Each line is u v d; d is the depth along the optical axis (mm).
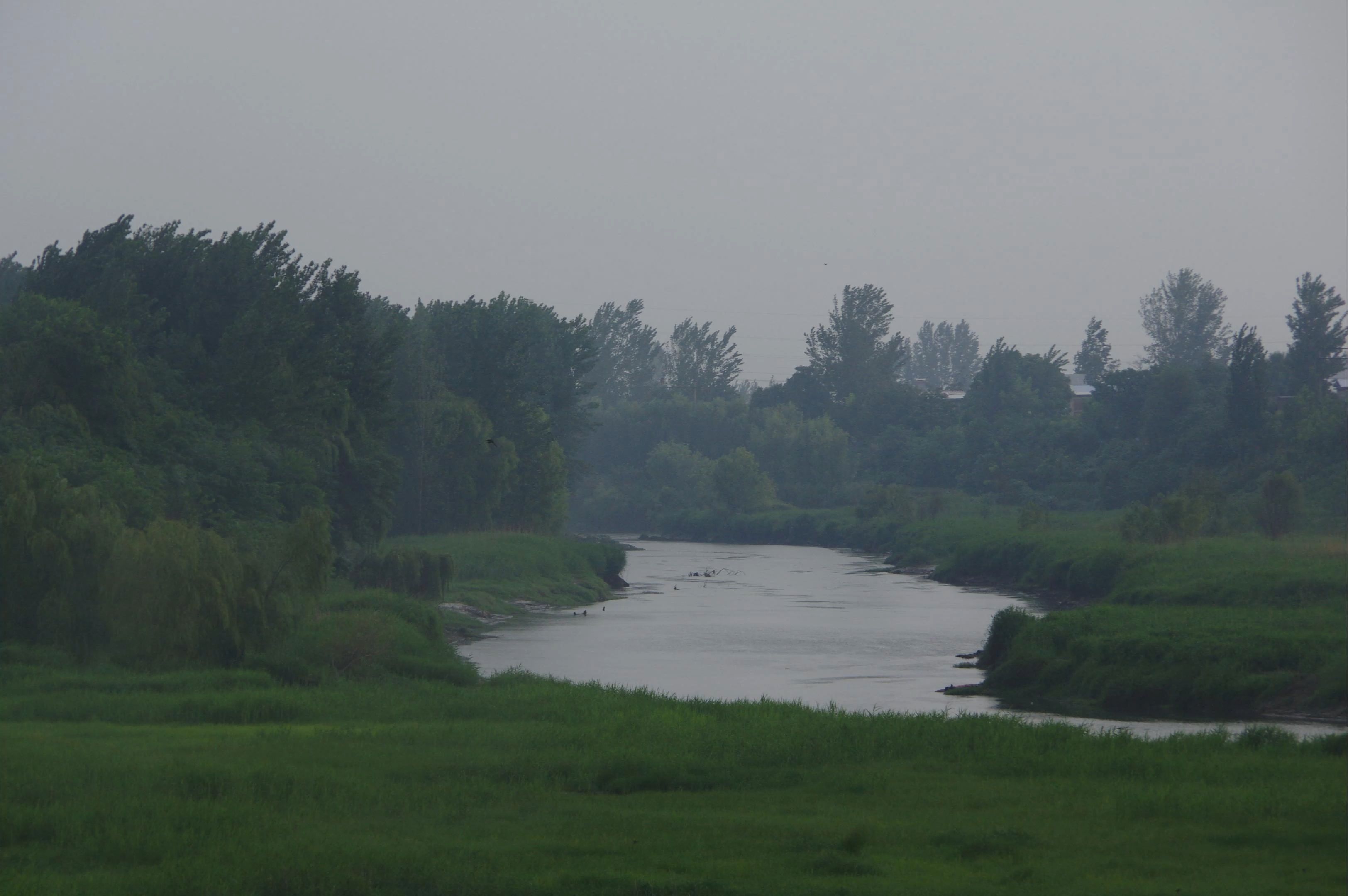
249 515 55688
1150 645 38750
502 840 15992
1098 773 21625
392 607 44281
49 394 51281
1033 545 81188
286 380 66375
